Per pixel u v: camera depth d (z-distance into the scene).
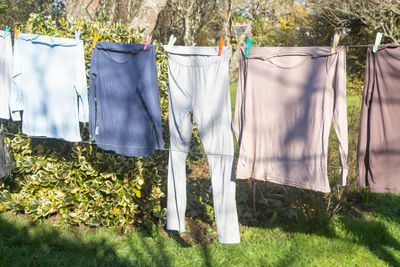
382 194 4.94
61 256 3.23
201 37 16.34
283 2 13.26
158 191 3.86
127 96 2.96
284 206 4.34
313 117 2.66
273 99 2.79
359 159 2.60
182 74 2.97
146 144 3.02
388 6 10.38
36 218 3.72
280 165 2.82
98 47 2.91
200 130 2.97
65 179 3.76
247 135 2.88
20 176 4.12
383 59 2.46
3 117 3.27
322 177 2.64
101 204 3.70
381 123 2.51
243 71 2.89
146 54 2.89
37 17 3.94
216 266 3.22
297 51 2.67
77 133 3.08
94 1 7.54
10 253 3.15
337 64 2.58
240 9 13.12
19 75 3.12
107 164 3.71
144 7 6.84
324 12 12.98
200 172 5.03
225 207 3.03
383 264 3.35
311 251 3.49
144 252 3.41
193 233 3.89
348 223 4.06
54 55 3.01
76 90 2.99
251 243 3.64
